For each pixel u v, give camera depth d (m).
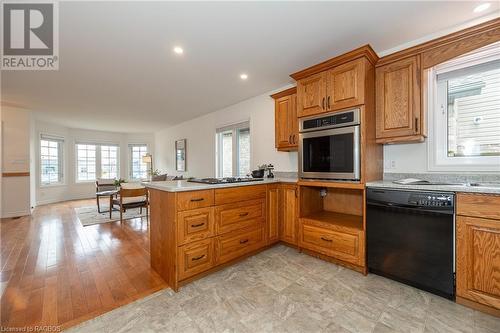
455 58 2.00
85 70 2.79
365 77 2.08
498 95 1.93
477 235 1.53
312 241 2.49
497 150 1.94
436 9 1.76
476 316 1.51
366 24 1.95
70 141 6.87
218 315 1.57
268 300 1.74
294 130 2.98
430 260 1.73
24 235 3.37
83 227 3.81
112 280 2.05
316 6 1.71
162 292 1.86
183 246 1.94
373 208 2.04
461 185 1.75
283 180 2.84
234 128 4.41
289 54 2.46
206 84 3.32
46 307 1.65
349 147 2.15
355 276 2.09
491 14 1.84
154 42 2.19
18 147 4.56
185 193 1.95
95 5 1.67
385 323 1.47
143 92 3.65
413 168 2.29
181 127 6.28
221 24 1.92
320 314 1.57
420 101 2.01
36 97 3.87
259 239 2.62
